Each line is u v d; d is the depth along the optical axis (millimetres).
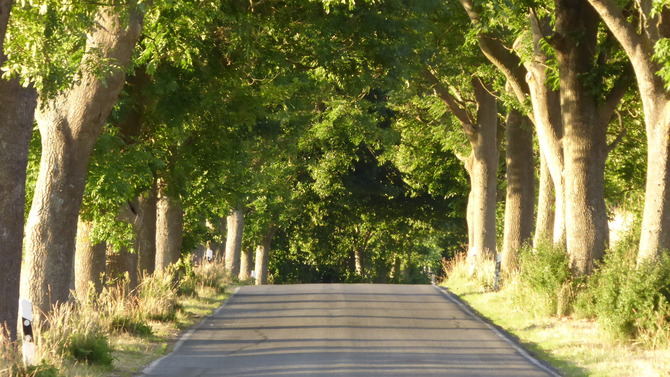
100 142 35531
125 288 40344
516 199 61594
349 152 99000
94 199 36562
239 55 39906
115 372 26562
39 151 36656
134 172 37156
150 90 37375
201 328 39250
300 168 102500
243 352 31734
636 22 38375
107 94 31859
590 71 42031
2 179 25594
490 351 31984
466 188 95938
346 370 26766
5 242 25531
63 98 31953
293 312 45531
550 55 46594
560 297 40938
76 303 33562
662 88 34531
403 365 27938
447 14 51688
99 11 30844
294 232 115875
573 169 42344
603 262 41688
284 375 25875
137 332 35250
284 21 38781
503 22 47812
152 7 31625
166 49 36125
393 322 40812
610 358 28953
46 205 31922
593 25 42312
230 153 45188
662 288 32562
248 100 44500
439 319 42281
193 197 51688
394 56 41406
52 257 31859
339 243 119312
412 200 110500
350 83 42906
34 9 26078
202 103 38812
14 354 23375
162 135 41500
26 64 25484
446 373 26422
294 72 44531
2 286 25438
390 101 83750
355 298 52938
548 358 30547
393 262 132125
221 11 35500
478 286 58031
